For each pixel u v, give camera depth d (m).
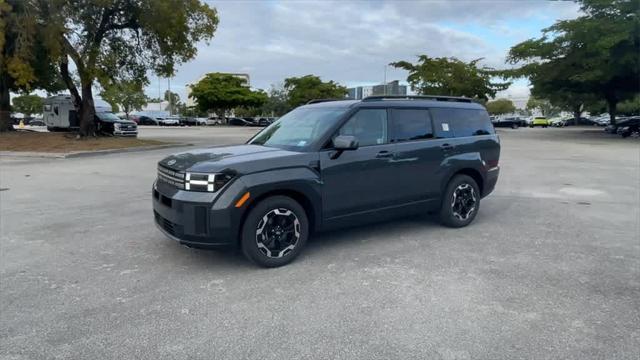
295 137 5.29
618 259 4.97
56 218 6.88
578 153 18.56
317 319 3.55
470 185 6.34
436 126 6.02
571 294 4.03
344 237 5.79
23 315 3.62
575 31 26.48
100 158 16.16
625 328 3.42
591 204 8.02
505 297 3.96
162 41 23.41
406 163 5.58
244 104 65.62
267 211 4.57
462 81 42.50
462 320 3.53
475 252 5.20
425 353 3.06
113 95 71.69
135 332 3.35
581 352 3.09
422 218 6.82
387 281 4.32
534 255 5.10
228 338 3.27
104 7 20.62
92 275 4.49
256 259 4.57
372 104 5.44
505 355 3.05
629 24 24.11
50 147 18.86
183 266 4.75
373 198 5.34
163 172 4.88
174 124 63.00
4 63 20.47
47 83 32.72
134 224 6.51
